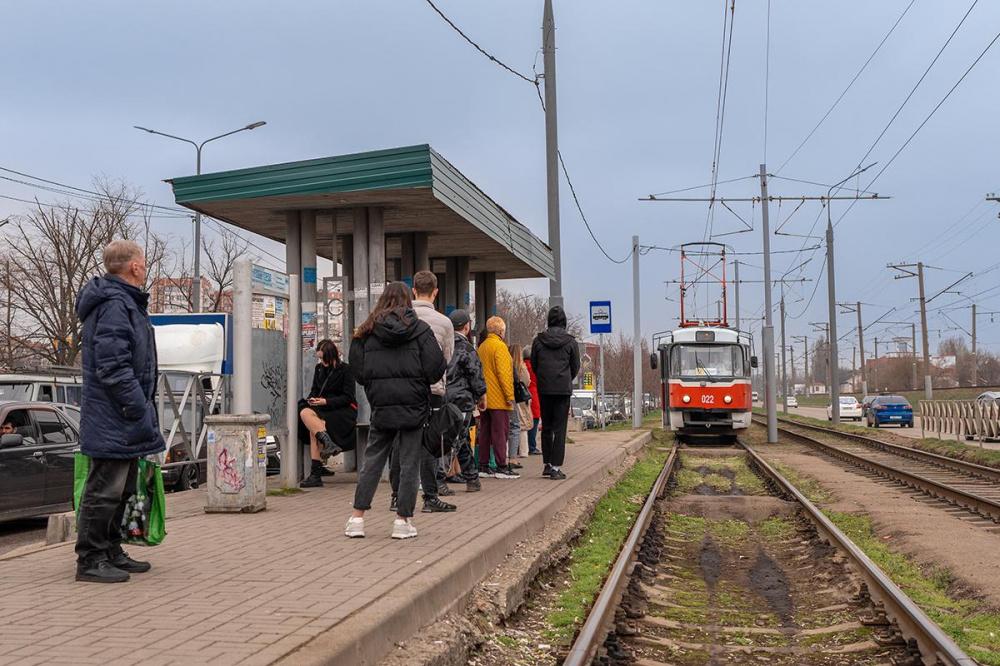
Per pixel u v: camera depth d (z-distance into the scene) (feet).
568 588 28.17
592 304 95.55
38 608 18.62
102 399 20.88
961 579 28.71
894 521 41.04
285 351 40.16
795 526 42.37
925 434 113.60
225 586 20.63
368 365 26.48
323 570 22.33
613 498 47.26
